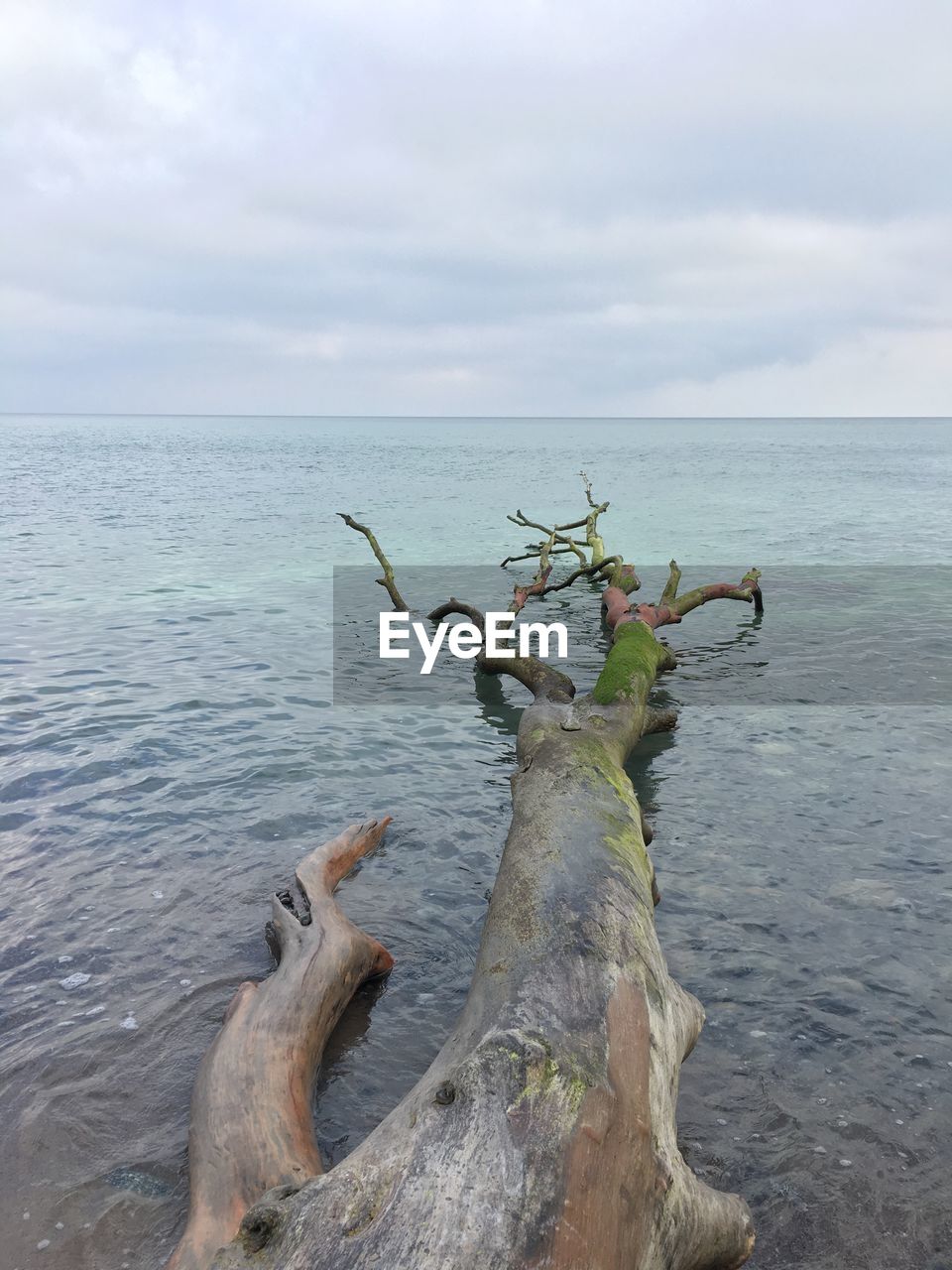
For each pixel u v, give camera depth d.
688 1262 3.43
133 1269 3.48
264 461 76.31
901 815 7.69
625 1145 3.28
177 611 16.33
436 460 83.25
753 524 32.69
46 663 12.54
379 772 8.70
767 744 9.52
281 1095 4.11
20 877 6.48
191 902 6.18
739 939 5.80
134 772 8.51
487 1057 3.37
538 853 5.58
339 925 5.39
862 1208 3.80
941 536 28.59
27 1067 4.57
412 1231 2.75
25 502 37.25
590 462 80.44
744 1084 4.52
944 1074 4.60
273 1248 2.83
